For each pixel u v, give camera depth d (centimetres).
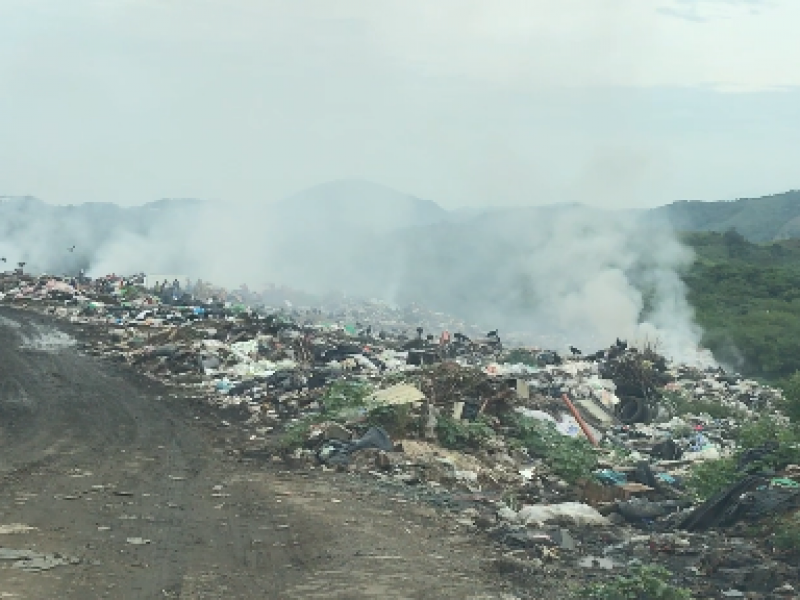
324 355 3472
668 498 1780
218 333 3853
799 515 1311
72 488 1509
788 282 7181
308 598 998
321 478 1752
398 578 1095
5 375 2945
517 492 1742
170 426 2273
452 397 2369
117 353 3588
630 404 3066
